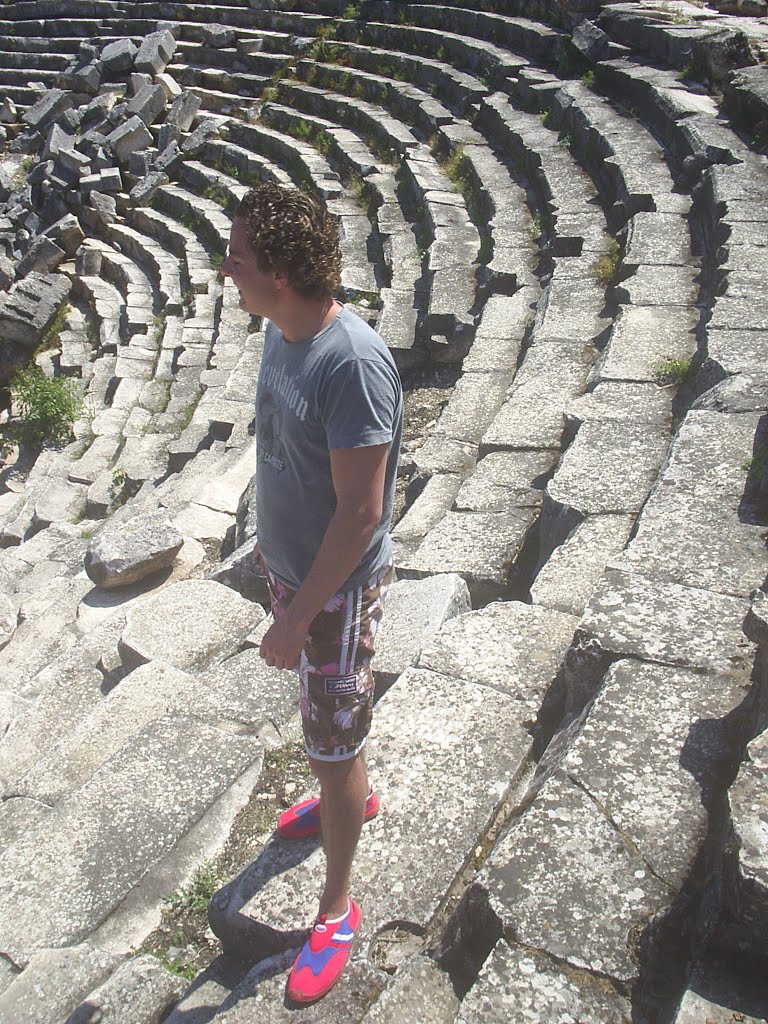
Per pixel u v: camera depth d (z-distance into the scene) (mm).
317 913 3307
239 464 9828
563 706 4219
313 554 3020
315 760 3053
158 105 24484
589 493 6035
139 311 19672
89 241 22750
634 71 15195
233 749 4492
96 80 25734
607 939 2910
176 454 12469
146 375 17219
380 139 19281
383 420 2738
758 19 16812
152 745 4535
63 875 3965
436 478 7953
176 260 21016
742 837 2705
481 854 3578
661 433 6801
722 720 3619
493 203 14219
